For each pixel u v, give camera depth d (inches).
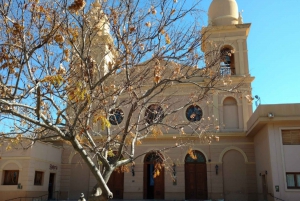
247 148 1013.8
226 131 1026.1
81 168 1071.6
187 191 1011.3
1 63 351.9
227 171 1005.8
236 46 1099.3
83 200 353.1
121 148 355.6
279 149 816.9
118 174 1061.8
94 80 408.2
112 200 1002.1
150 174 1099.9
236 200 973.2
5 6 354.6
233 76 1040.2
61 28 360.2
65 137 310.7
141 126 858.8
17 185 860.0
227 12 1152.8
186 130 1032.2
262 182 924.6
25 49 323.3
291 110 810.2
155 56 376.5
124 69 419.8
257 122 840.3
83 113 376.2
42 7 345.4
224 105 1057.5
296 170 797.2
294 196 776.9
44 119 309.0
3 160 885.8
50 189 1028.5
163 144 1045.8
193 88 1034.1
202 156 1034.7
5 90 310.7
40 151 933.8
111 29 380.8
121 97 705.6
